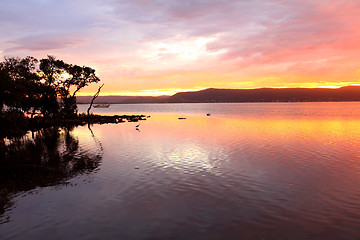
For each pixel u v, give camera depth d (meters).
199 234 10.76
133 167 21.86
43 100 61.47
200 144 33.88
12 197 15.17
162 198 14.80
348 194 15.10
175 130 52.47
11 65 53.50
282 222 11.74
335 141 35.88
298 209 13.12
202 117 102.31
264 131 49.50
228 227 11.34
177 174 19.62
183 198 14.78
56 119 75.81
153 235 10.73
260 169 20.89
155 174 19.67
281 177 18.66
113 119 83.38
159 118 96.38
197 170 20.70
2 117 28.19
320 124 64.62
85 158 25.66
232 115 116.62
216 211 13.00
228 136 42.16
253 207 13.44
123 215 12.66
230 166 21.95
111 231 11.11
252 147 31.27
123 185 17.16
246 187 16.55
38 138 41.28
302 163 22.86
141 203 14.12
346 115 107.19
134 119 84.12
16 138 39.16
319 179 18.11
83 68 72.06
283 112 144.50
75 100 74.94
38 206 13.85
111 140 38.28
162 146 32.47
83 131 51.44
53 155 27.33
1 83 29.33
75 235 10.83
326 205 13.56
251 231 10.95
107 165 22.62
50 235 10.87
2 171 20.81
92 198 14.91
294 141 36.09
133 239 10.44
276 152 27.97
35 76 58.94
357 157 25.11
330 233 10.72
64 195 15.42
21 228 11.50
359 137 40.06
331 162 23.14
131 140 38.16
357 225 11.34
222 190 16.02
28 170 21.06
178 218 12.26
